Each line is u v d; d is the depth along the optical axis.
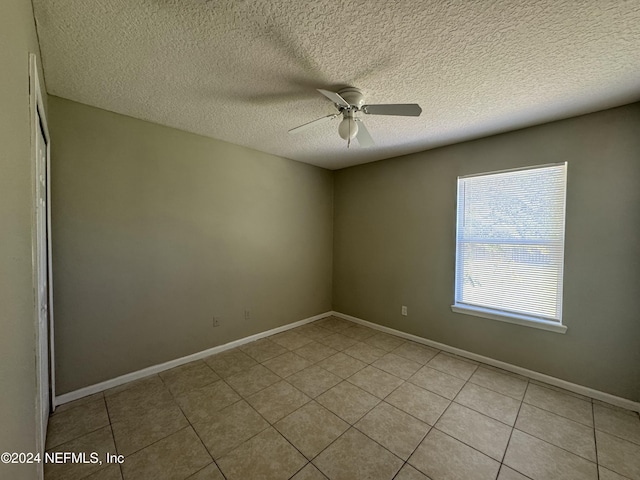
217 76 1.72
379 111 1.75
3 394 0.72
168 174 2.57
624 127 2.06
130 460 1.57
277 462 1.57
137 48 1.45
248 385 2.35
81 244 2.13
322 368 2.65
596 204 2.17
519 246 2.57
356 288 4.00
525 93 1.90
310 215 3.97
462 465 1.56
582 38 1.35
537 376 2.47
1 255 0.73
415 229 3.33
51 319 1.92
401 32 1.32
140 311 2.44
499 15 1.21
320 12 1.20
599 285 2.17
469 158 2.87
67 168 2.05
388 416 1.97
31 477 0.96
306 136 2.79
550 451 1.66
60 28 1.29
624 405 2.07
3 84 0.76
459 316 2.97
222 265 3.01
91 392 2.20
